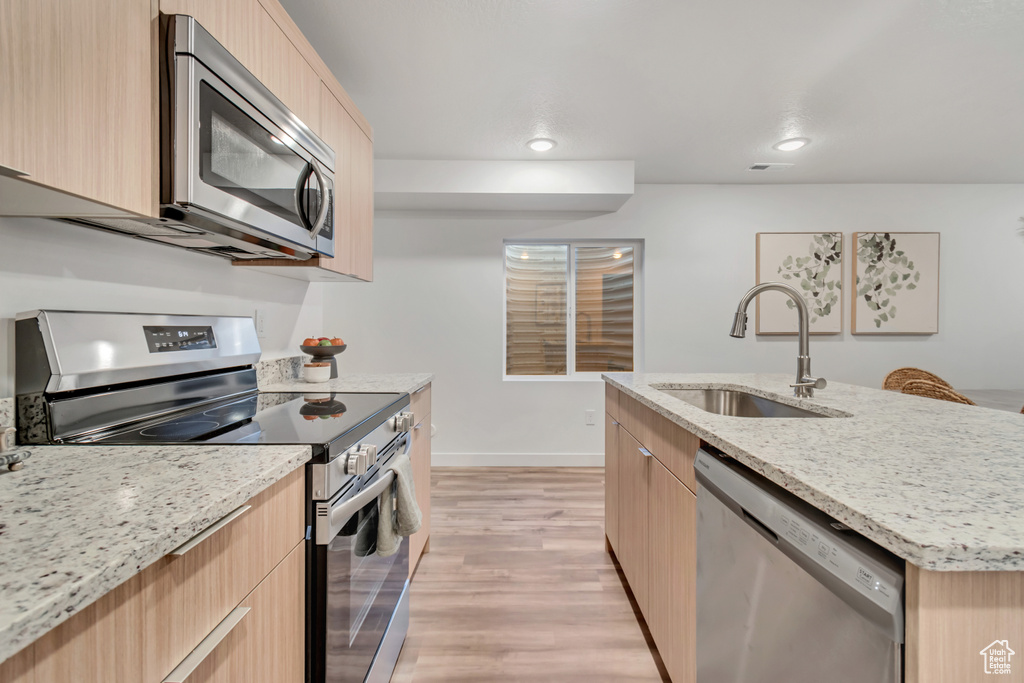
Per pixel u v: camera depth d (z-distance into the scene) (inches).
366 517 46.3
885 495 24.5
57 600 15.3
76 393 38.4
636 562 66.4
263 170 46.0
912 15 64.5
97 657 18.3
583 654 59.8
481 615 67.7
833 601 25.0
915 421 44.6
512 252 150.2
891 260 141.3
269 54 49.3
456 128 101.3
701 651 42.8
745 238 143.2
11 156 23.9
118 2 31.0
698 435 42.1
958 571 19.3
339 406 54.6
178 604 22.4
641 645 61.6
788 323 142.5
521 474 134.9
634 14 64.5
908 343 142.9
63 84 26.9
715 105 91.0
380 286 141.9
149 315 47.6
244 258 64.2
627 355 149.8
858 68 77.8
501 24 66.7
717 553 39.5
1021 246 141.4
